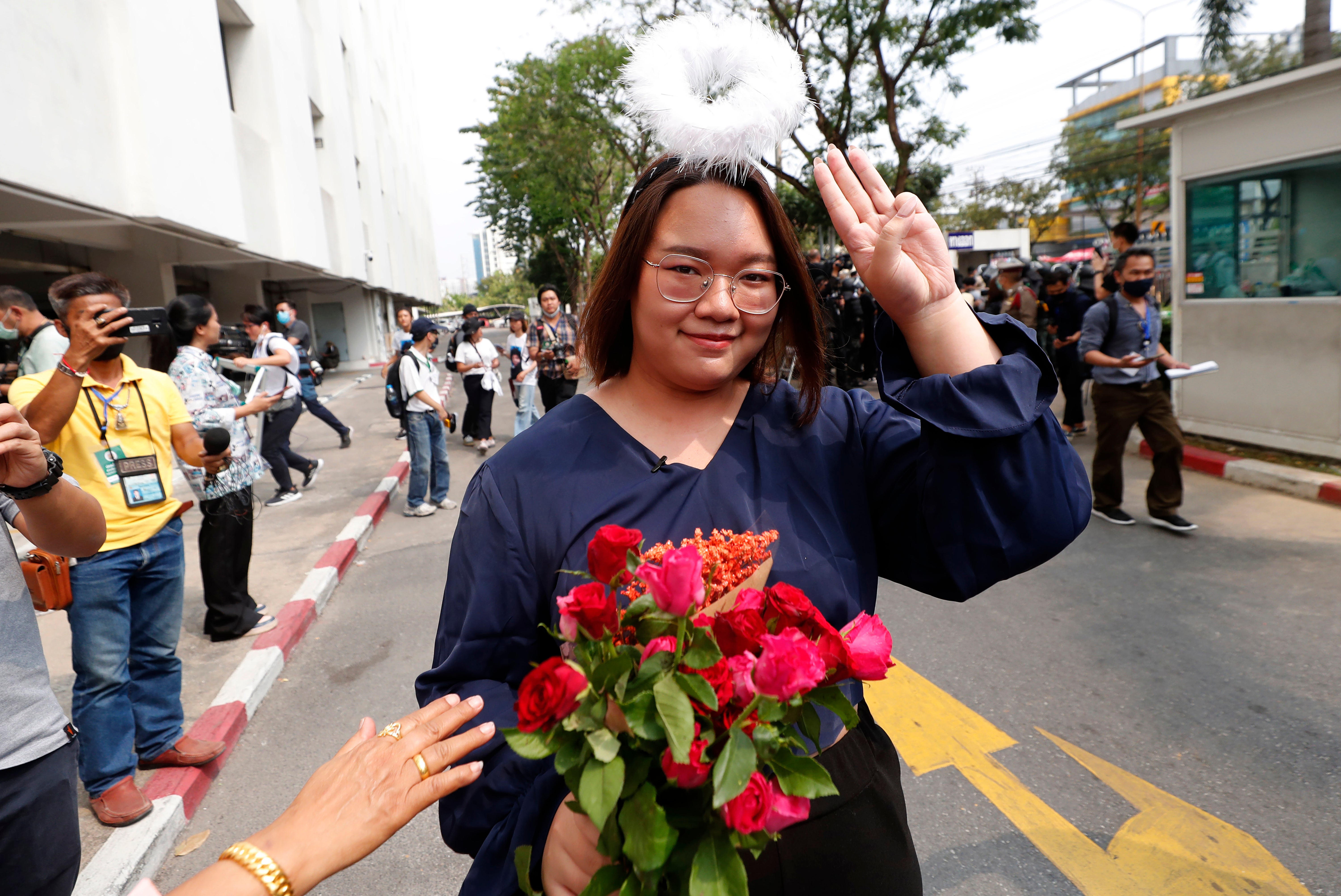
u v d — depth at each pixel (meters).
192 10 9.38
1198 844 2.40
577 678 0.77
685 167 1.07
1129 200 33.56
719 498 1.11
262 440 7.36
